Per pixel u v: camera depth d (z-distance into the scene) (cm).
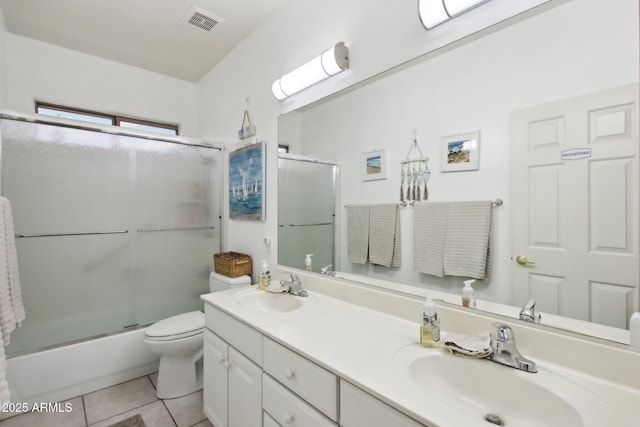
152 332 196
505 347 93
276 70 211
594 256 90
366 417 84
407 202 138
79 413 185
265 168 221
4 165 187
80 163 212
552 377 87
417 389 81
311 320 133
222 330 156
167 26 234
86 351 207
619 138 85
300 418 105
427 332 106
